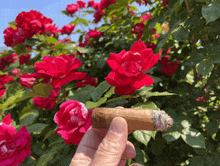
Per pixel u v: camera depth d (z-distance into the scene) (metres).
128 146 0.20
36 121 0.40
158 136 0.39
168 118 0.13
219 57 0.26
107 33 0.50
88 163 0.17
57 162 0.33
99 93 0.27
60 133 0.20
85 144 0.19
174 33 0.32
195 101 0.42
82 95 0.30
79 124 0.20
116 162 0.15
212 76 0.40
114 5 0.50
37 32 0.44
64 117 0.21
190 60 0.30
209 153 0.35
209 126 0.38
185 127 0.30
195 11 0.33
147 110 0.14
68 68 0.23
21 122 0.32
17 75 0.62
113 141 0.15
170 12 0.36
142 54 0.20
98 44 0.51
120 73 0.20
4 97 0.54
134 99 0.35
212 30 0.32
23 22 0.43
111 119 0.15
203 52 0.30
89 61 0.51
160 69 0.39
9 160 0.25
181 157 0.44
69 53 0.54
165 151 0.44
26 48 0.47
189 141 0.28
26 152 0.26
